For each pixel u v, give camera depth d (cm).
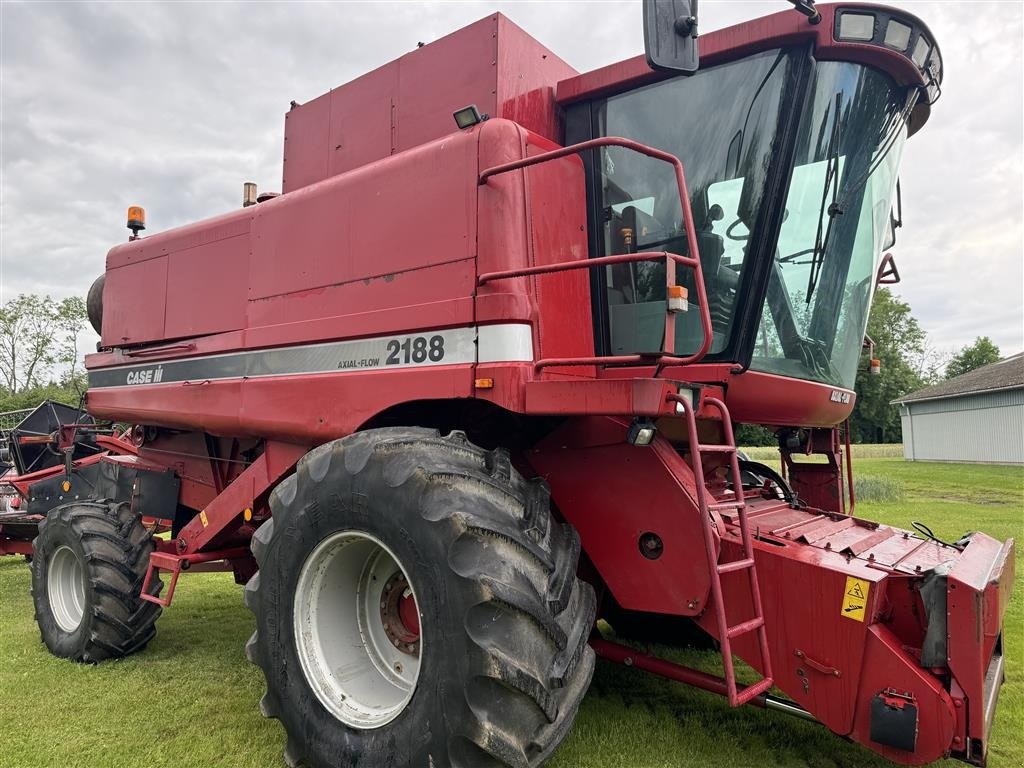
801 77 310
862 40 306
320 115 435
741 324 317
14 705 362
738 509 274
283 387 366
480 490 254
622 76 341
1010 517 1102
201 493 498
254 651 304
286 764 295
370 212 338
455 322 294
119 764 298
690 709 362
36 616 471
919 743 249
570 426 311
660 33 246
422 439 271
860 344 400
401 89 387
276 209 391
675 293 245
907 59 316
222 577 711
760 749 319
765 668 266
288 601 293
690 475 298
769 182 313
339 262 351
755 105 317
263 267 394
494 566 237
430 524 246
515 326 281
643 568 291
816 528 355
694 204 329
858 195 354
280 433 369
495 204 290
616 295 340
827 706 265
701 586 280
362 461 273
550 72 373
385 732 254
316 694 280
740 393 322
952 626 249
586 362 265
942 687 249
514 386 275
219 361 415
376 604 305
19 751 310
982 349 6938
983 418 3394
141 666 425
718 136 324
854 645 260
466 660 230
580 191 345
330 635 293
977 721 243
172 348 452
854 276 371
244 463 459
